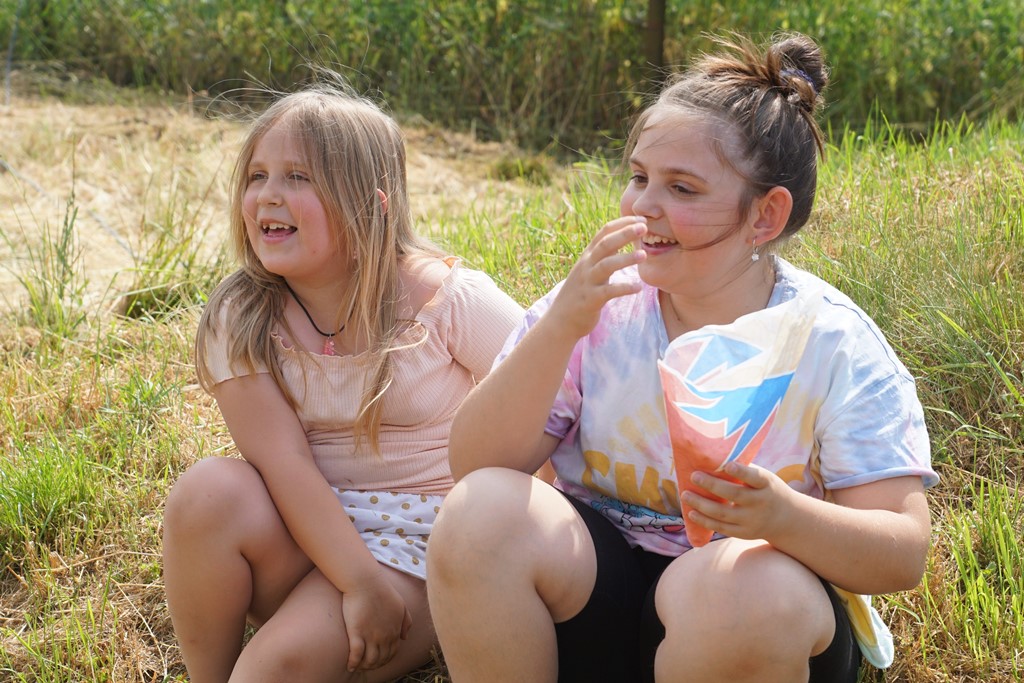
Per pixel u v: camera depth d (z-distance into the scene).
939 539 2.32
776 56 1.80
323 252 2.14
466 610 1.66
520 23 6.56
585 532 1.75
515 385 1.78
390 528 2.15
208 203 5.07
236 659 2.08
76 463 2.79
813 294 1.58
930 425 2.62
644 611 1.74
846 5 6.30
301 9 6.85
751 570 1.58
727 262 1.78
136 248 4.64
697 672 1.58
